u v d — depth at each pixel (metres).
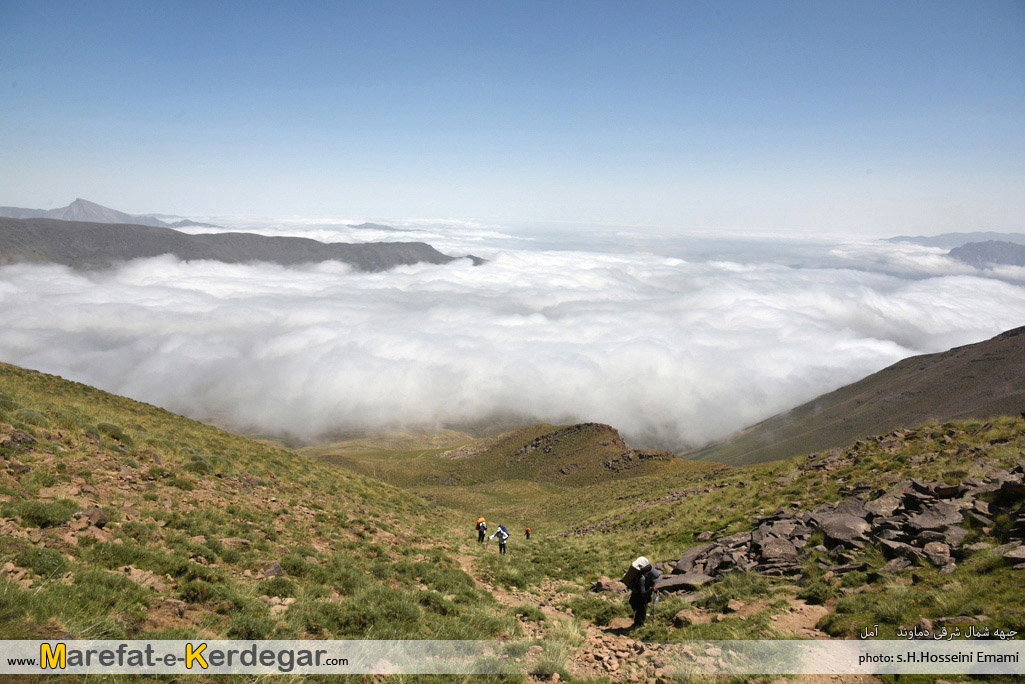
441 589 14.37
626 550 23.28
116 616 7.21
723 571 14.87
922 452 20.52
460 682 8.16
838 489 19.97
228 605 8.79
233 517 15.67
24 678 5.63
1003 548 10.50
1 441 14.47
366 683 7.66
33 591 7.01
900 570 11.50
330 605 9.93
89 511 10.72
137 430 25.61
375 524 22.19
